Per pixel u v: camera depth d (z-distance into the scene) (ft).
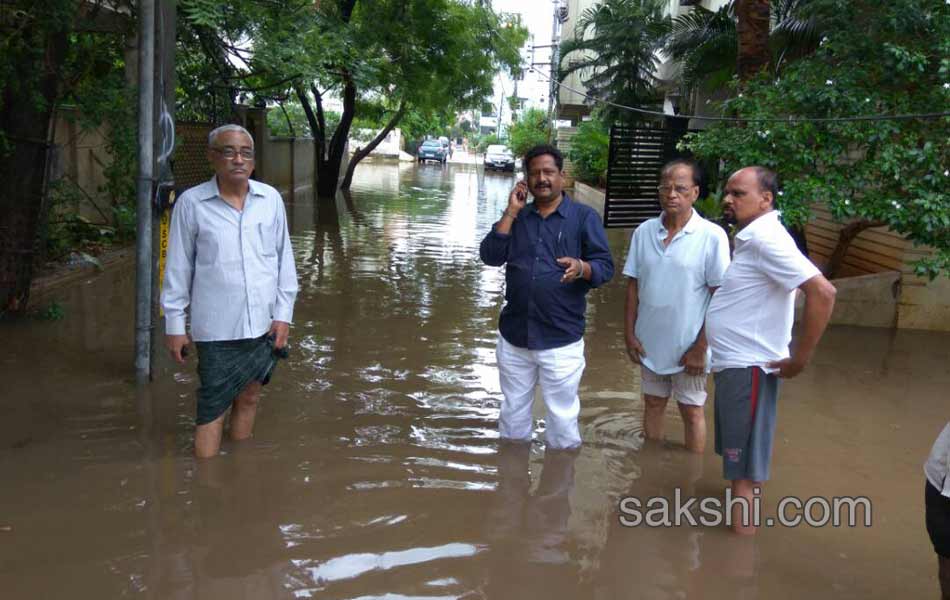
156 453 15.51
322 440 16.53
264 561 11.89
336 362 21.89
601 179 80.02
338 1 44.09
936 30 25.25
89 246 34.27
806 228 36.09
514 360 16.20
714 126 30.17
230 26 25.36
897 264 29.48
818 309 11.84
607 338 25.93
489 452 16.30
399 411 18.40
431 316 27.71
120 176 34.14
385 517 13.38
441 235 48.83
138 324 18.99
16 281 24.30
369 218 56.24
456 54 56.54
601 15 68.69
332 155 69.31
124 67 31.37
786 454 16.90
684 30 50.93
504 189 91.66
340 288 31.65
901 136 25.31
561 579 11.76
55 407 17.62
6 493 13.65
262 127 65.26
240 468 15.03
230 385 15.17
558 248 15.49
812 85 26.09
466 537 12.85
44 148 24.04
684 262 15.55
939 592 11.76
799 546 13.01
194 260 14.96
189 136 25.03
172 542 12.30
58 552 11.86
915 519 14.11
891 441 17.90
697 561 12.42
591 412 18.94
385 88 55.47
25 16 21.35
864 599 11.52
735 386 12.79
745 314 12.71
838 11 27.14
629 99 68.74
